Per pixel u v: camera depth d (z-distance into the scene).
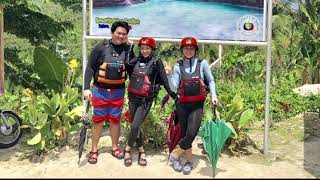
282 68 13.87
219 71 12.49
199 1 5.77
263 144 6.14
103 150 5.78
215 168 5.29
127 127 6.34
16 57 8.95
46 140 5.88
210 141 5.06
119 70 5.21
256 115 7.85
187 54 4.99
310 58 13.04
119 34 5.15
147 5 5.83
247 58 12.34
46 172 5.18
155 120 5.98
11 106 7.23
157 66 5.14
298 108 8.53
